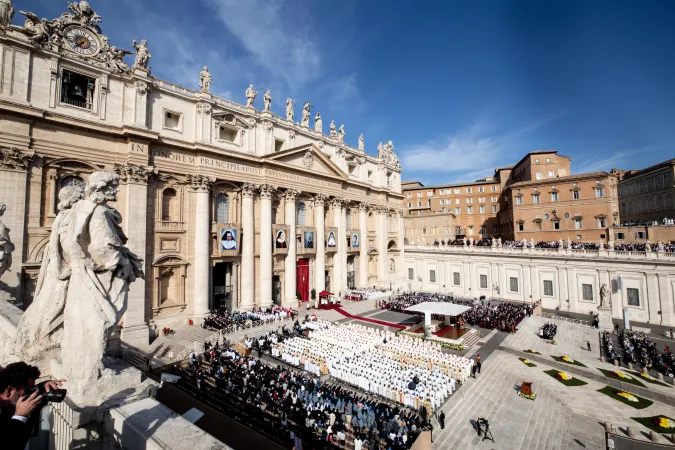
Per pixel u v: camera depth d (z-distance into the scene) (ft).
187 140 115.14
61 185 89.30
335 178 168.04
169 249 108.78
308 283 157.38
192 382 69.56
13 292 79.00
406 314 140.87
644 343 104.27
